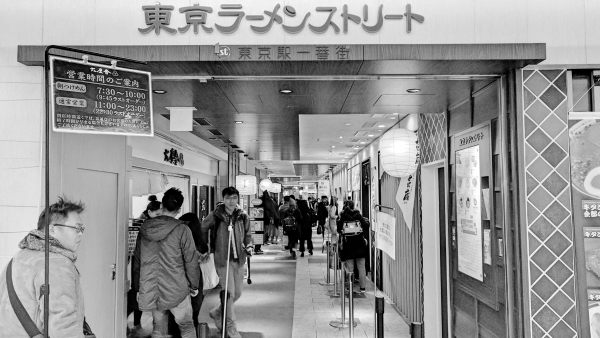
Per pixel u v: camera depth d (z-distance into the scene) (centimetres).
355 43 309
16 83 306
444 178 479
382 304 366
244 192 1045
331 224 975
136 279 396
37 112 304
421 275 537
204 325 348
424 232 538
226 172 1241
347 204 745
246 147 942
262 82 340
